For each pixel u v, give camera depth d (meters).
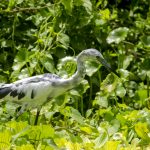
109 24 15.16
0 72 13.95
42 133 10.73
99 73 13.72
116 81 13.12
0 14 14.84
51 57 13.29
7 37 14.62
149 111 12.16
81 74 12.22
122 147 10.52
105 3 15.33
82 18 14.26
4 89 12.24
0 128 11.22
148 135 11.07
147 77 14.08
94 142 10.80
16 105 12.49
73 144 10.42
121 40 13.98
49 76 12.22
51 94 12.11
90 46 14.68
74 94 12.95
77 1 14.10
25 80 12.20
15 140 10.56
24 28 14.59
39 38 13.65
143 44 14.20
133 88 14.02
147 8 16.44
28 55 13.22
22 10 14.47
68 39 13.55
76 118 12.05
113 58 14.73
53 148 10.27
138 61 14.78
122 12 15.97
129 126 11.66
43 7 14.37
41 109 12.80
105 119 12.23
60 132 11.34
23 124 11.14
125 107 12.80
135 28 15.23
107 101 12.96
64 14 14.17
